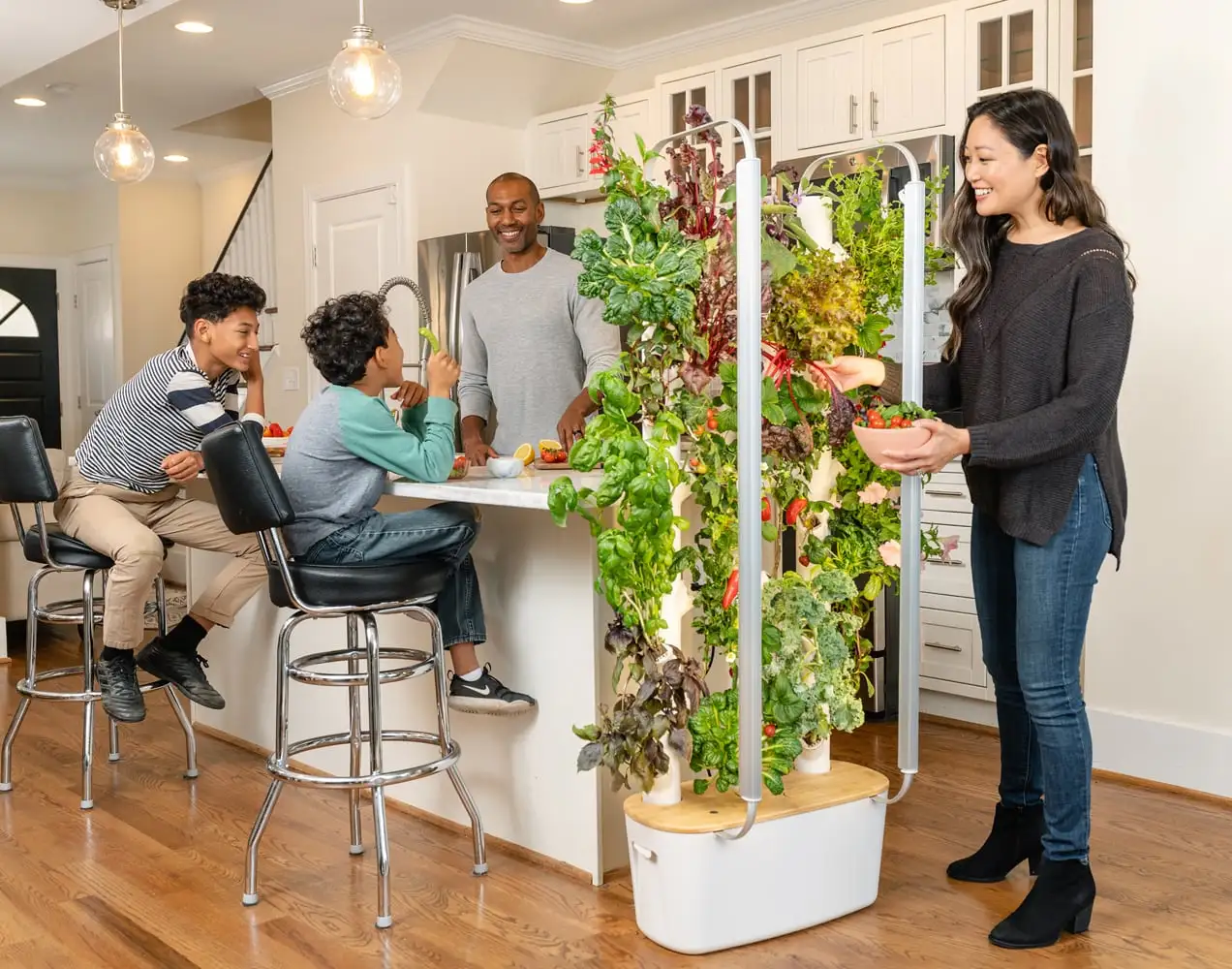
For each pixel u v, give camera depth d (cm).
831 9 479
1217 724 318
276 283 629
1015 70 396
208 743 382
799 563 253
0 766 336
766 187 260
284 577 249
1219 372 314
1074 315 219
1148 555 330
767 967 219
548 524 267
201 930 240
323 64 562
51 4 496
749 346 206
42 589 525
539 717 273
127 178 414
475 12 498
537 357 368
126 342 819
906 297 229
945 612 394
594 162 222
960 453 217
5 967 225
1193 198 317
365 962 224
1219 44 310
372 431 253
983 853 259
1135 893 252
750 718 216
